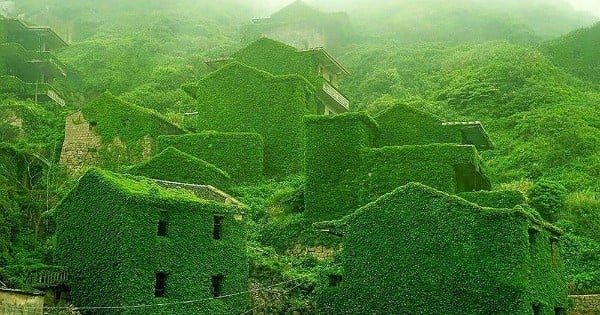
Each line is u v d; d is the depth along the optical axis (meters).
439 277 29.88
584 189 53.03
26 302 26.89
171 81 83.38
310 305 33.78
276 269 35.88
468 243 29.81
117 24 111.69
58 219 33.38
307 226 41.66
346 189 42.59
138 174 45.69
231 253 33.09
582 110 68.81
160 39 103.25
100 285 30.20
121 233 30.00
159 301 29.94
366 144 44.53
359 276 31.59
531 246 30.64
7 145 44.72
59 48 90.81
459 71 86.06
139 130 54.53
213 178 46.56
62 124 58.91
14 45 74.19
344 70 67.19
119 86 83.69
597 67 88.88
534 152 60.78
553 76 81.31
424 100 77.25
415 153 41.72
